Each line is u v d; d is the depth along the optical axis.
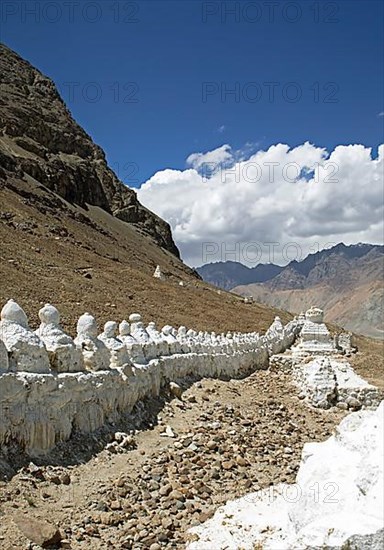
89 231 77.19
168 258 100.88
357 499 7.23
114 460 11.18
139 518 9.12
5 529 7.94
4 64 112.06
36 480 9.47
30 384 10.09
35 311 33.62
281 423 16.61
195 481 10.80
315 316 33.75
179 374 18.47
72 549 8.03
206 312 53.62
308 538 6.79
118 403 13.12
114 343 13.96
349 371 23.16
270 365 28.52
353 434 8.40
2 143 85.56
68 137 106.62
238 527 8.50
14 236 53.97
